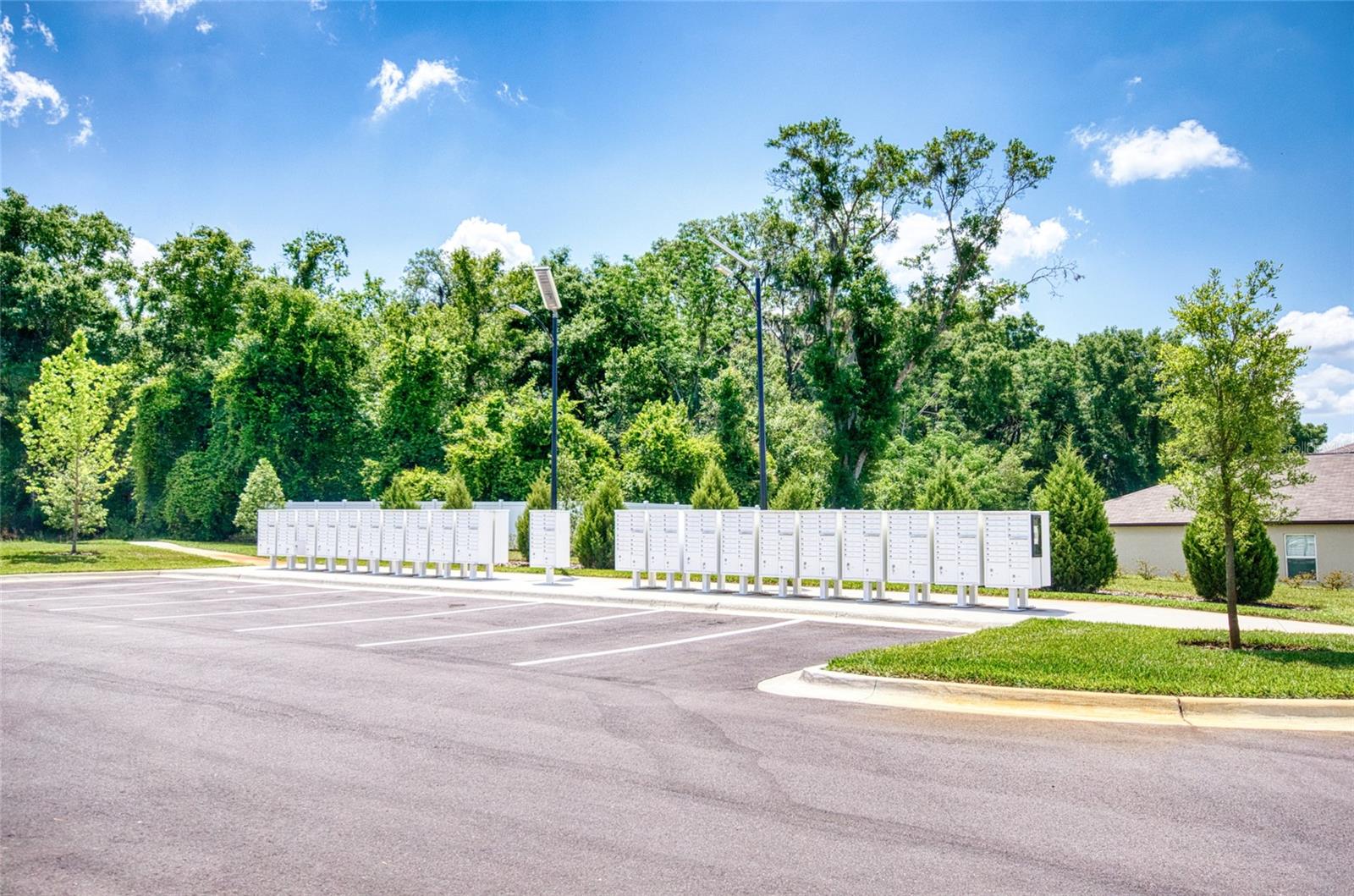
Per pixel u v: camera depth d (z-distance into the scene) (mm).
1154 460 72062
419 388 49188
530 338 58438
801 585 20297
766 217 51312
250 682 10062
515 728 7980
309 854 5113
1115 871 4902
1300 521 32000
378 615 16406
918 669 9695
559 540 21219
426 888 4652
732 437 41688
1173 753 7176
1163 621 14562
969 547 16094
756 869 4914
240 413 48500
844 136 47250
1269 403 11008
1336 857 5098
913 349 48469
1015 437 75625
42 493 33688
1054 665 9883
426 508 33438
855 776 6570
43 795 6133
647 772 6648
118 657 11695
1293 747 7352
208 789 6281
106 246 63469
